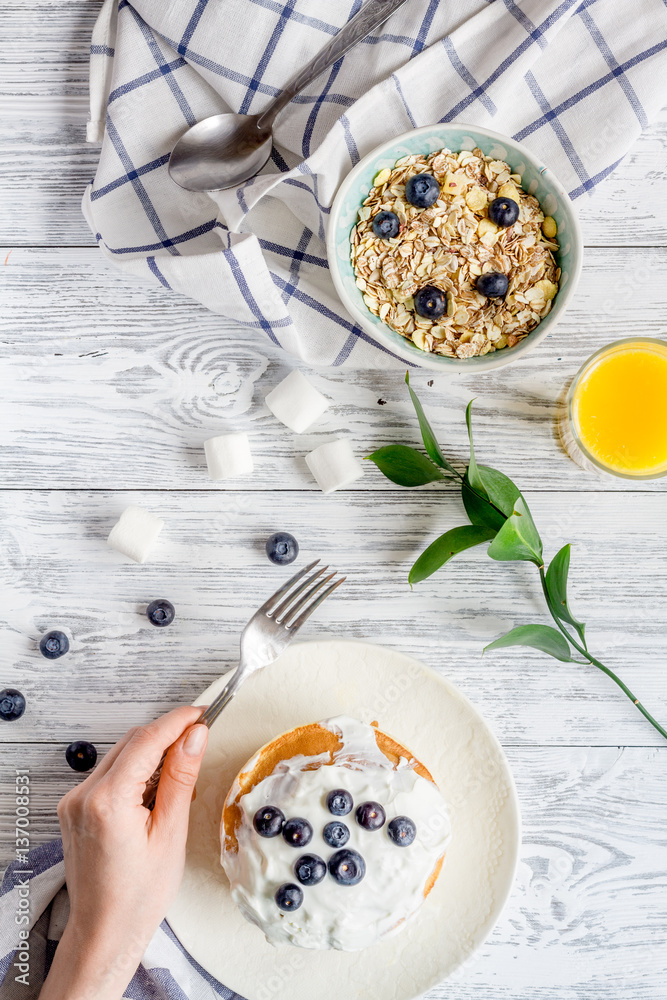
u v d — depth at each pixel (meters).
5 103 0.87
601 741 0.88
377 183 0.82
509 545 0.80
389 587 0.88
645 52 0.82
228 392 0.88
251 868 0.79
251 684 0.85
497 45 0.81
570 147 0.83
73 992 0.78
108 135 0.84
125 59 0.84
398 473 0.83
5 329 0.88
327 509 0.88
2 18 0.86
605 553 0.88
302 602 0.83
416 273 0.82
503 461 0.88
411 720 0.85
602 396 0.84
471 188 0.81
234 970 0.84
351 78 0.83
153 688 0.88
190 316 0.88
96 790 0.77
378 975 0.84
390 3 0.81
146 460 0.88
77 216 0.87
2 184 0.87
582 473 0.87
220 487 0.88
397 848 0.78
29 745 0.88
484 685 0.88
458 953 0.84
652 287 0.87
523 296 0.81
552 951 0.88
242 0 0.81
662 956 0.88
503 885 0.84
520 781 0.88
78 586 0.88
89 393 0.88
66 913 0.86
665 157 0.86
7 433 0.88
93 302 0.88
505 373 0.87
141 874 0.78
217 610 0.88
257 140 0.85
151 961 0.85
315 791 0.79
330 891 0.78
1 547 0.89
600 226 0.87
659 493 0.87
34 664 0.89
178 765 0.78
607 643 0.88
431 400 0.87
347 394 0.88
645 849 0.88
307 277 0.86
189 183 0.85
